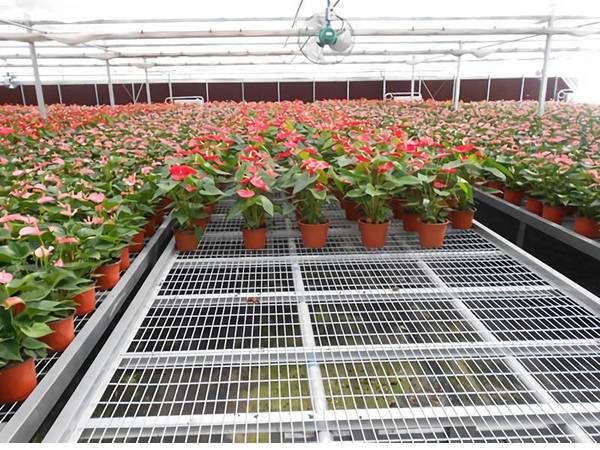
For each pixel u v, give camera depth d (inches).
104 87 764.6
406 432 60.6
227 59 537.6
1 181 139.6
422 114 326.3
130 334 79.0
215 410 66.7
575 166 143.9
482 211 208.8
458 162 129.8
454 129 227.0
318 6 249.4
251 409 72.7
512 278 105.3
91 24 283.7
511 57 544.1
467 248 125.2
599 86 641.6
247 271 113.0
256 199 112.5
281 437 58.8
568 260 164.7
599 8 260.7
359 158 119.5
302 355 74.3
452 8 260.1
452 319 89.0
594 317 84.1
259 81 765.9
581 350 75.9
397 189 125.2
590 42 445.1
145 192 129.4
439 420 60.0
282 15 275.6
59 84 751.1
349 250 125.0
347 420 59.6
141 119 311.3
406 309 95.6
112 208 109.4
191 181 115.9
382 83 765.3
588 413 60.7
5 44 388.5
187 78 762.2
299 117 264.5
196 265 113.7
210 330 85.1
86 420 58.0
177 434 58.6
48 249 82.9
